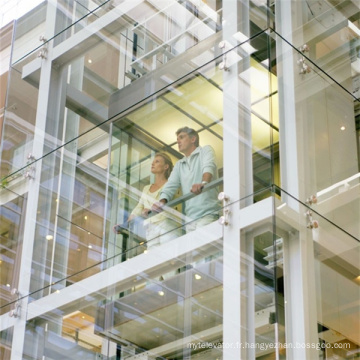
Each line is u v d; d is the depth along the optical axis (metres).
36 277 6.59
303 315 5.28
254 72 5.93
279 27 6.15
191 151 6.13
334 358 5.37
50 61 7.49
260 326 5.23
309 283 5.40
